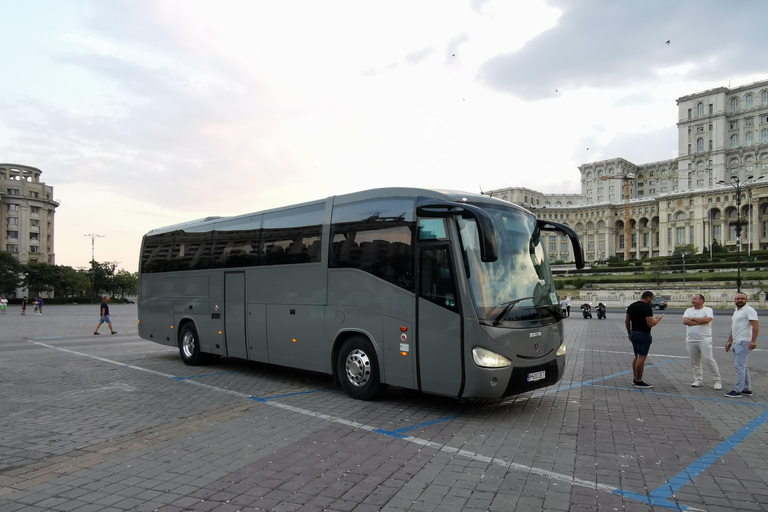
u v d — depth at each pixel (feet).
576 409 26.55
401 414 25.39
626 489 15.96
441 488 15.96
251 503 14.88
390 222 27.40
